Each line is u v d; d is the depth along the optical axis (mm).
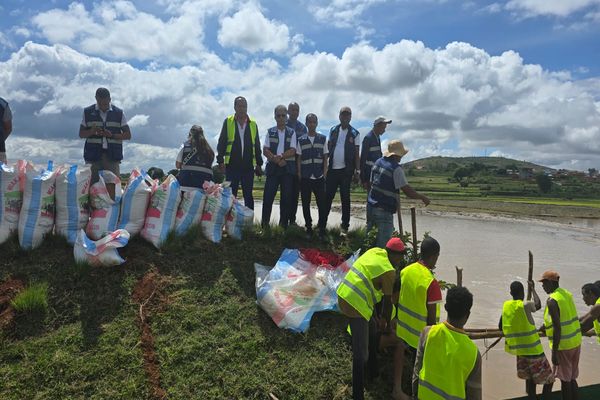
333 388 5219
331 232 8836
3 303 5402
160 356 5199
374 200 7297
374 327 5570
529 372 5934
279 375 5254
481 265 15203
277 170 8492
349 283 5109
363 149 8695
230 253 7281
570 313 5930
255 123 8570
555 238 24906
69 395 4586
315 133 8594
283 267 6734
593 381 7078
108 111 7727
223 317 5945
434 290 4988
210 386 4984
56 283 5789
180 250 6898
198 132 7703
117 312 5621
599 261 17250
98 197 6656
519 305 6020
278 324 5926
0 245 6164
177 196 7078
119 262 6117
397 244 5316
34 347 4984
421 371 3912
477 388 3680
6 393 4477
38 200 6297
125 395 4684
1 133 6945
